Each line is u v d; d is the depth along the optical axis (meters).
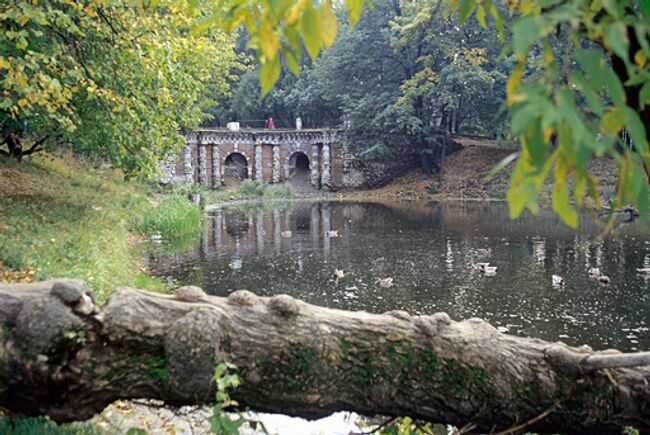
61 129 11.62
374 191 43.31
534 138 0.97
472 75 37.53
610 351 3.25
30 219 11.30
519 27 0.96
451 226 23.02
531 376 3.19
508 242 18.20
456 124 47.00
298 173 50.88
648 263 14.13
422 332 3.23
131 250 14.77
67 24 9.59
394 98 42.53
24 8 7.27
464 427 3.33
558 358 3.18
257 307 3.16
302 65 52.03
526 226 22.36
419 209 31.31
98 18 10.09
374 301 10.88
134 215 18.66
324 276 13.20
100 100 11.23
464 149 43.50
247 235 20.55
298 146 47.28
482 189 38.34
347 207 33.50
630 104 1.62
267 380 3.06
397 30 41.53
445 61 41.28
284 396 3.10
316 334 3.11
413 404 3.24
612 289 11.51
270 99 52.31
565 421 3.20
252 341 3.03
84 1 9.65
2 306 2.82
